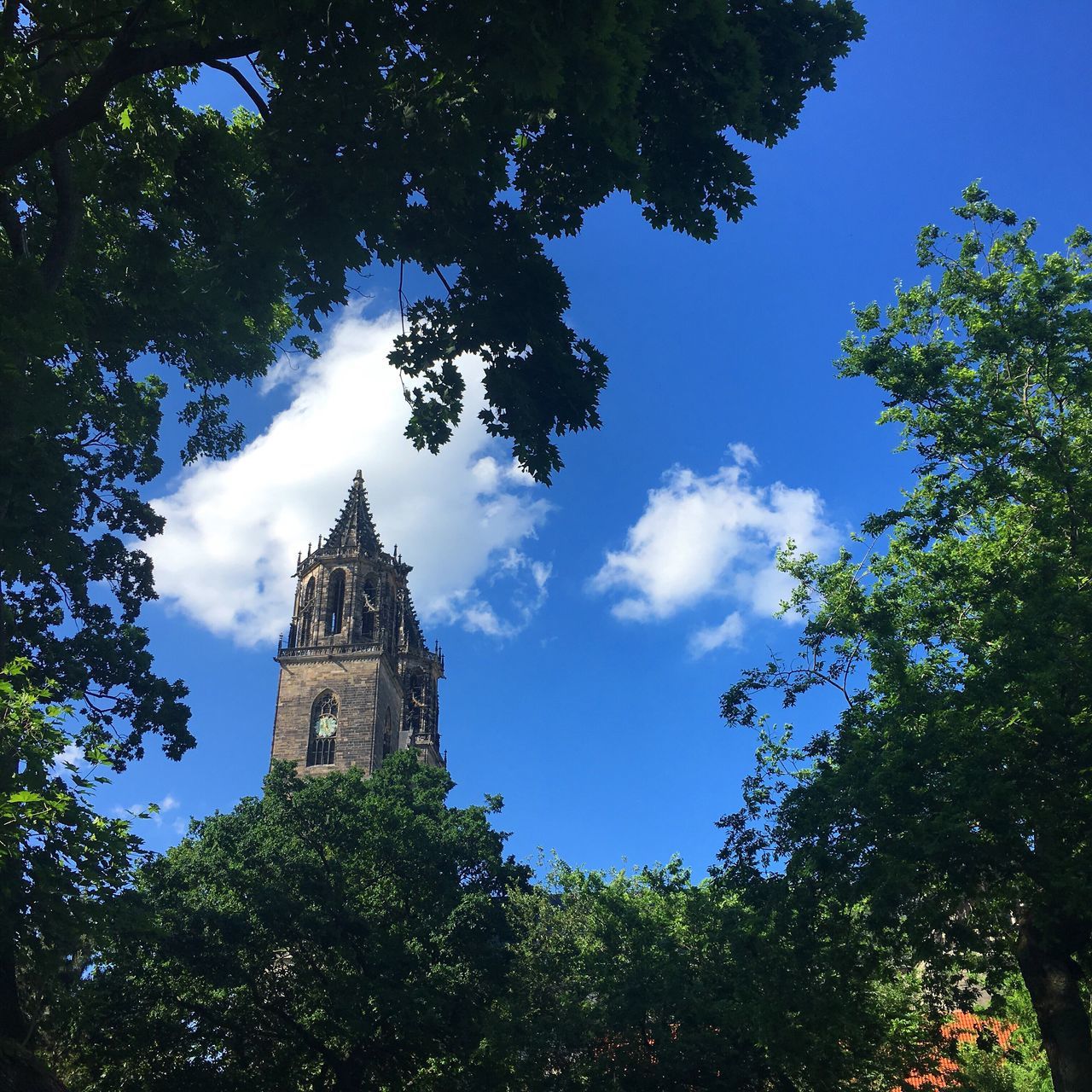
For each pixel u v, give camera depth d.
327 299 19.78
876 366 30.09
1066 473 26.56
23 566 24.45
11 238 23.02
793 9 20.92
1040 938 24.41
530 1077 39.06
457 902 42.59
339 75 16.19
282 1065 39.59
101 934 24.23
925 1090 37.53
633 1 14.94
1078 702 23.23
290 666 119.69
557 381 21.20
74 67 21.84
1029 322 27.88
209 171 24.25
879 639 27.31
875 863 23.28
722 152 20.36
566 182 20.08
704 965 39.62
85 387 32.75
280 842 42.44
